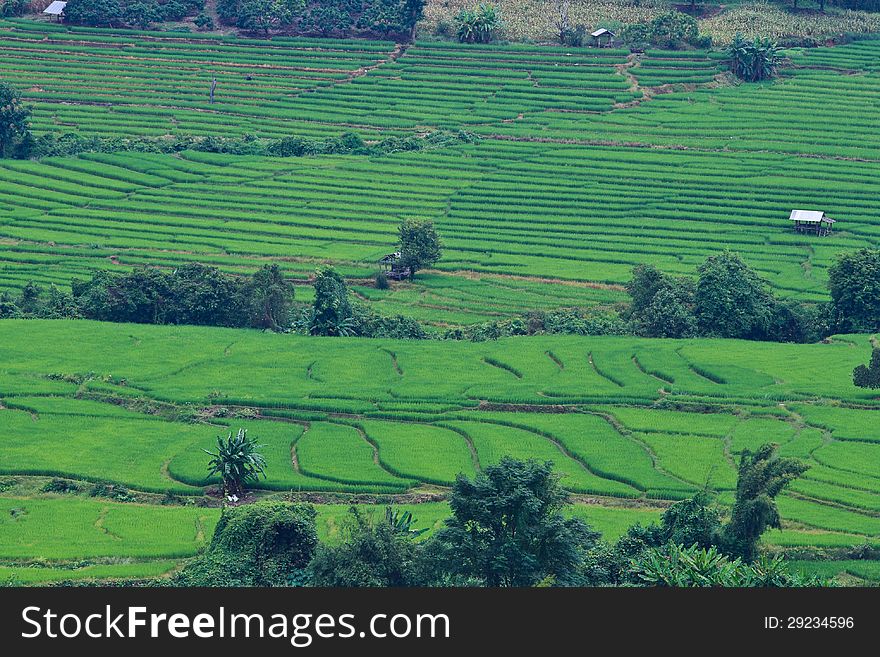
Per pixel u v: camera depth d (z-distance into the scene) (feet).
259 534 591.37
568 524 556.10
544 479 558.56
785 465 620.08
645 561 569.23
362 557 544.21
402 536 571.69
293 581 574.15
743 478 625.82
